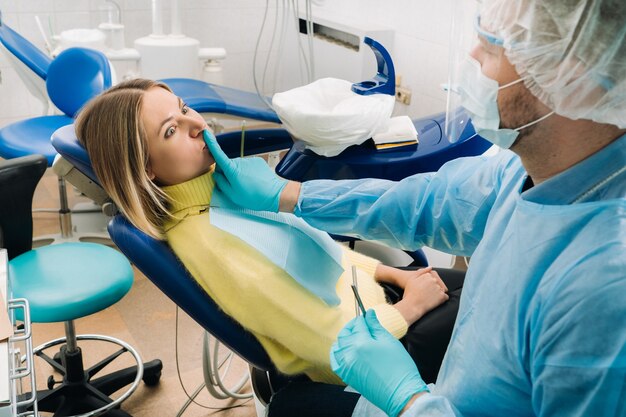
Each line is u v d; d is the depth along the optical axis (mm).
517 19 781
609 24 724
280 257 1374
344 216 1353
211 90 2408
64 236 2936
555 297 787
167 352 2332
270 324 1342
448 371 1015
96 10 3732
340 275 1471
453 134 1022
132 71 3465
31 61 2816
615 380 721
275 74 4492
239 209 1440
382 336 1055
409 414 901
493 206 1067
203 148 1395
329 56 3859
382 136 1911
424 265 1939
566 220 832
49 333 2391
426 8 3475
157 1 3322
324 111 1883
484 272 990
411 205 1269
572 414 770
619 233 768
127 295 2643
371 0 3791
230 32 4254
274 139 2100
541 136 838
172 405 2102
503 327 881
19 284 1752
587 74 750
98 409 1898
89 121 1357
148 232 1343
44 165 1854
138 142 1314
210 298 1347
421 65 3623
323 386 1335
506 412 894
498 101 839
